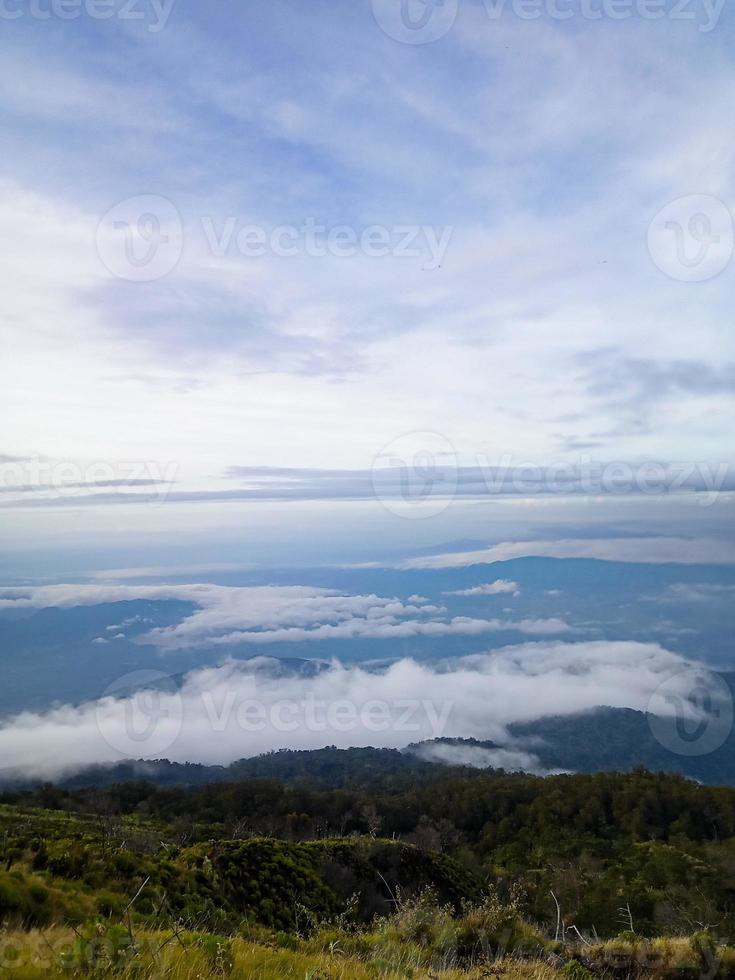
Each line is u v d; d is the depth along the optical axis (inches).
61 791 1400.1
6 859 402.6
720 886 962.1
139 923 301.3
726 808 1398.9
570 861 1188.5
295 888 614.9
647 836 1309.1
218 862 596.4
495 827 1466.5
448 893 780.6
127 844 626.8
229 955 219.8
